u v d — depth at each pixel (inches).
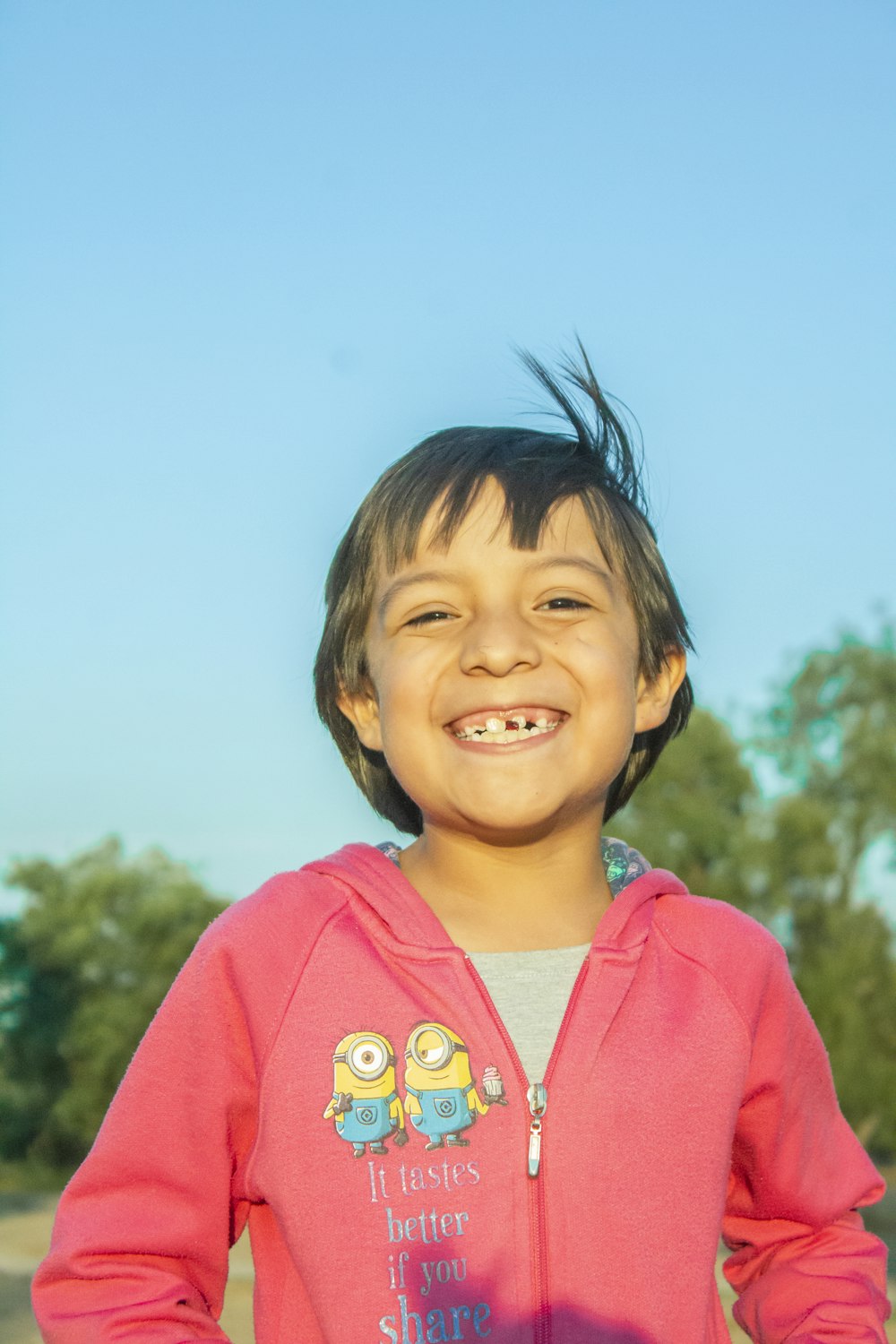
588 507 77.5
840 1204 77.6
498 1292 63.2
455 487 75.3
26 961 946.1
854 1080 745.0
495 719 72.3
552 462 78.1
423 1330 62.5
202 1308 67.0
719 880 780.6
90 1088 922.7
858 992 768.9
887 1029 767.7
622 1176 66.4
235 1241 72.1
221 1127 67.9
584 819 75.1
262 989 68.9
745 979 74.8
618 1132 67.1
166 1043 69.4
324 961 70.0
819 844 781.3
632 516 79.9
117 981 959.0
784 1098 76.0
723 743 804.0
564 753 72.0
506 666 71.0
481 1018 68.9
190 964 71.2
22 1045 932.6
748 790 801.6
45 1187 890.1
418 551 75.0
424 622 74.7
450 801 72.2
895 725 831.7
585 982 71.1
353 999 68.7
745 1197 79.1
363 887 72.6
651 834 783.1
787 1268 76.5
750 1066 74.6
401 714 73.6
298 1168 65.4
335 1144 65.6
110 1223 66.7
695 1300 65.7
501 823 70.7
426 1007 69.0
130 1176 67.7
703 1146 68.8
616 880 80.2
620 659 75.1
